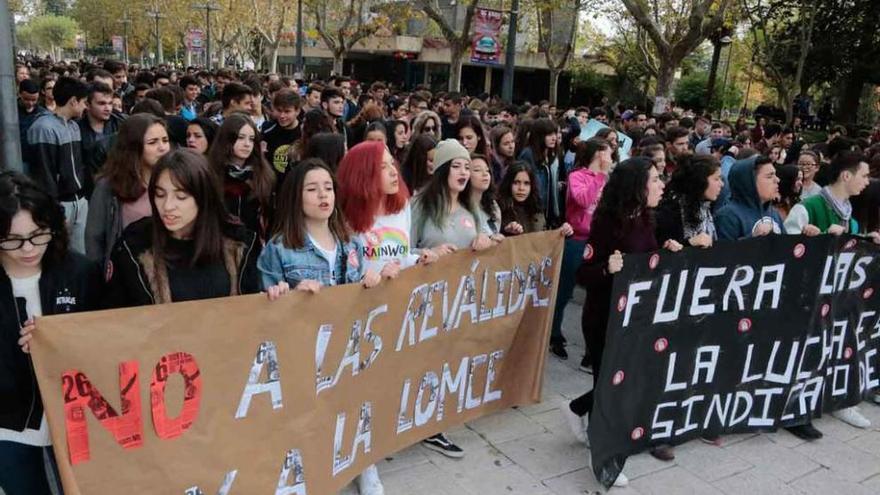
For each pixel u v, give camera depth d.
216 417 2.62
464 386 3.84
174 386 2.48
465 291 3.66
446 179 3.91
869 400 5.02
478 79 37.25
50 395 2.21
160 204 2.54
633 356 3.63
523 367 4.18
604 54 30.92
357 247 3.34
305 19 43.28
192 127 5.09
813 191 6.17
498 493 3.52
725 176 6.38
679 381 3.84
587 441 3.89
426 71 39.03
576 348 5.64
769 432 4.29
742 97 35.19
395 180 3.47
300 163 3.08
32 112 6.62
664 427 3.85
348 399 3.15
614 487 3.63
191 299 2.63
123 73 12.81
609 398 3.58
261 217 4.20
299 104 5.68
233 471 2.70
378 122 6.23
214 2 41.47
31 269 2.40
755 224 4.33
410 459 3.78
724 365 3.99
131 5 55.91
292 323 2.80
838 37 23.81
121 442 2.38
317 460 3.03
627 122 13.03
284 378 2.81
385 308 3.23
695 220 4.18
